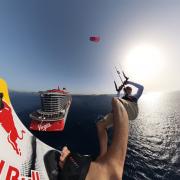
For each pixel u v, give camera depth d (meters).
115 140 1.61
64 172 1.69
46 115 102.19
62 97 109.62
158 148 85.44
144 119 116.69
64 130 101.75
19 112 119.19
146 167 72.69
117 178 1.53
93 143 90.38
